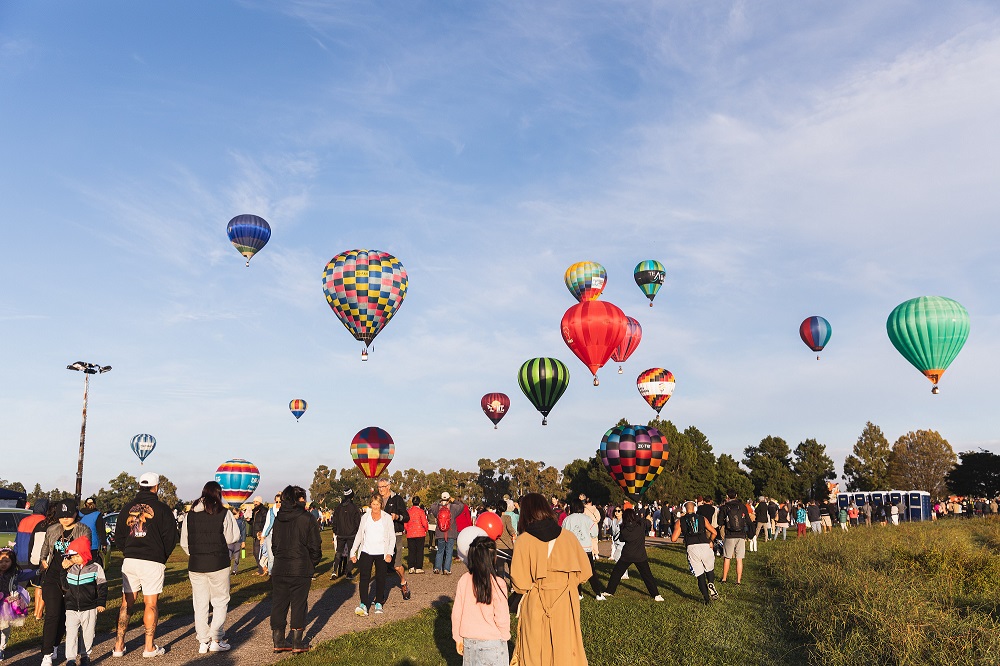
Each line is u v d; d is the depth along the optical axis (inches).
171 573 677.9
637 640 344.5
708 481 2714.1
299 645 335.0
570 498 2974.9
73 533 320.8
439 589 531.5
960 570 490.9
